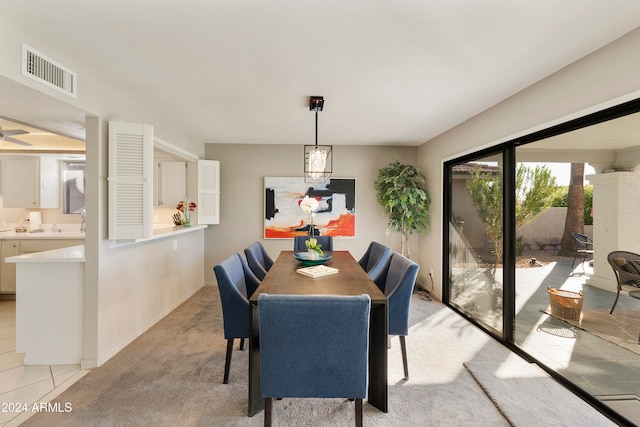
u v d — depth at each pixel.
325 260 2.90
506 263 2.91
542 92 2.42
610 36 1.80
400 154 5.06
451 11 1.59
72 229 4.57
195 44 1.93
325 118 3.51
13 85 1.82
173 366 2.46
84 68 2.26
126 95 2.80
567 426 1.77
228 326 2.19
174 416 1.87
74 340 2.46
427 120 3.57
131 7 1.57
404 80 2.45
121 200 2.55
